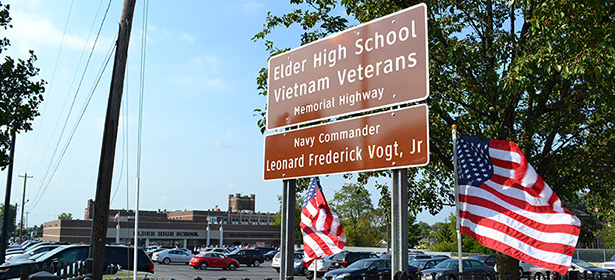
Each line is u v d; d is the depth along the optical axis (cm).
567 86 960
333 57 654
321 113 656
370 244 8425
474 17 1056
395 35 580
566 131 984
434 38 990
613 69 780
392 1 974
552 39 845
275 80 743
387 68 582
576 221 662
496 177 732
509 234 700
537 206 694
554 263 661
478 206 735
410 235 9531
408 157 540
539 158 1041
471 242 5316
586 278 1141
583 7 801
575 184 1097
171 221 9719
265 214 12662
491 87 924
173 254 4769
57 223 9362
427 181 1238
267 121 747
